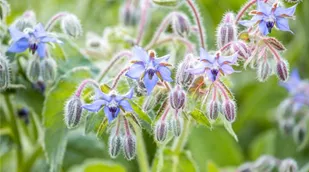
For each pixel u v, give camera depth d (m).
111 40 0.52
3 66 0.43
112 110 0.40
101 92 0.40
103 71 0.46
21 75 0.49
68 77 0.46
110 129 0.43
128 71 0.39
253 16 0.41
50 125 0.46
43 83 0.49
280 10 0.40
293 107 0.54
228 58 0.39
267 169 0.52
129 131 0.41
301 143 0.54
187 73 0.40
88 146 0.56
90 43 0.55
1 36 0.46
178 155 0.48
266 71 0.41
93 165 0.53
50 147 0.46
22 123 0.54
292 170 0.50
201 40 0.44
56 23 0.49
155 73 0.39
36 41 0.43
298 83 0.55
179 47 0.49
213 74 0.39
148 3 0.51
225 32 0.41
